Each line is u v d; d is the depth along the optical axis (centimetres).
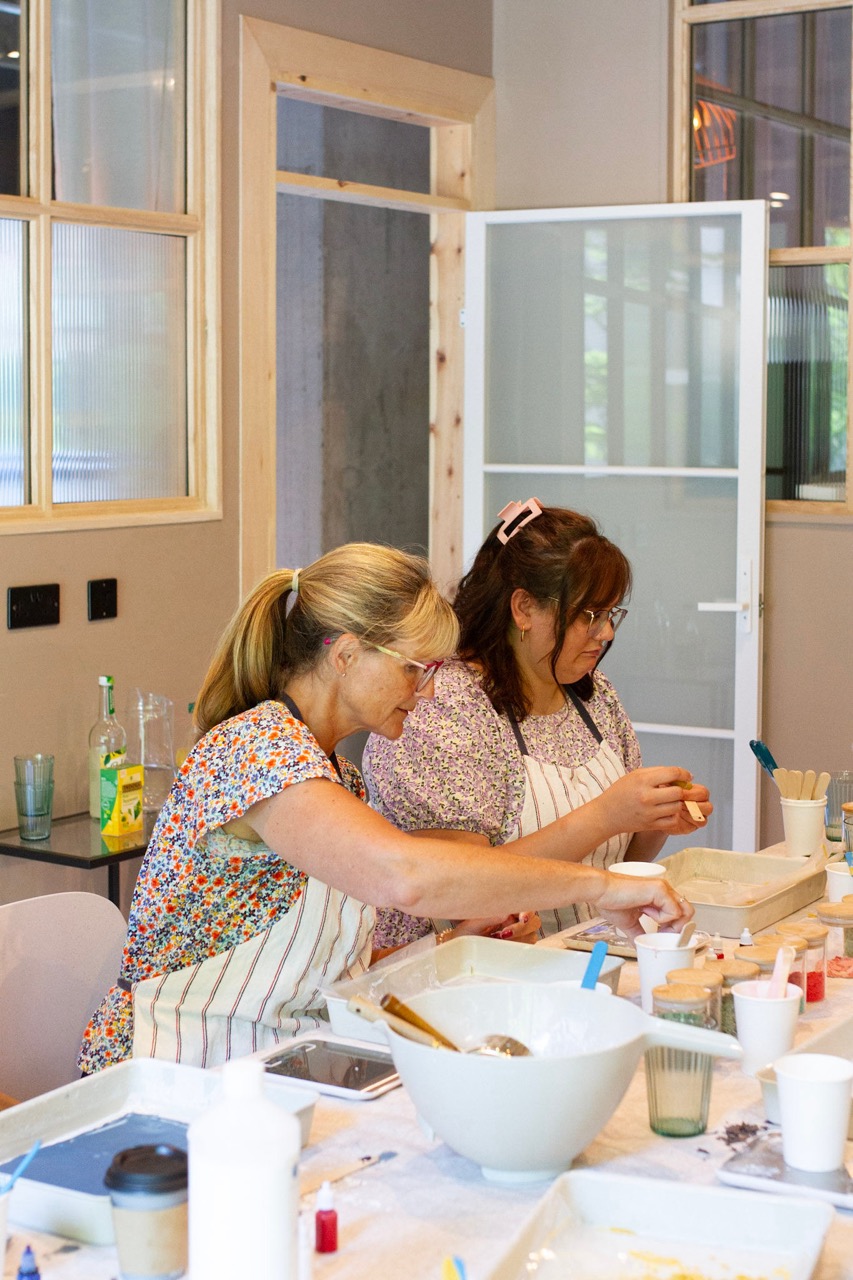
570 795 227
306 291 507
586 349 448
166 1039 180
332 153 505
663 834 243
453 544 476
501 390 460
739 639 431
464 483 463
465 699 222
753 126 440
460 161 462
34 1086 197
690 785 209
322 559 184
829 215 434
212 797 171
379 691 181
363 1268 111
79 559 336
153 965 183
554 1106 120
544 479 458
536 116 460
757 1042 150
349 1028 160
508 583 225
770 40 435
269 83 381
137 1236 107
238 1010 181
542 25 457
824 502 441
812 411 441
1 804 321
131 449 355
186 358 368
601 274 445
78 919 204
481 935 197
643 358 442
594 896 165
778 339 444
